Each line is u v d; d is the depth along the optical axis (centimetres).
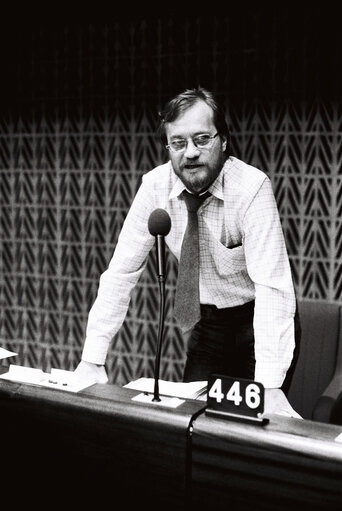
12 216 567
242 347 301
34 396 239
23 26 523
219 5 445
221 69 473
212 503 210
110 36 502
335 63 443
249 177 261
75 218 543
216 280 289
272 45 456
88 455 231
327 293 470
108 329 284
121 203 521
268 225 258
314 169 460
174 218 282
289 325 253
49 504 241
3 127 557
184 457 213
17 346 585
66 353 566
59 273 557
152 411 218
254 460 202
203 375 310
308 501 195
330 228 462
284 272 258
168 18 482
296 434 200
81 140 526
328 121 451
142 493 222
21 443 244
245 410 209
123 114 509
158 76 492
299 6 443
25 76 539
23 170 556
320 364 408
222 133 252
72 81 523
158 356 226
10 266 577
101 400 228
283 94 459
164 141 262
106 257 535
